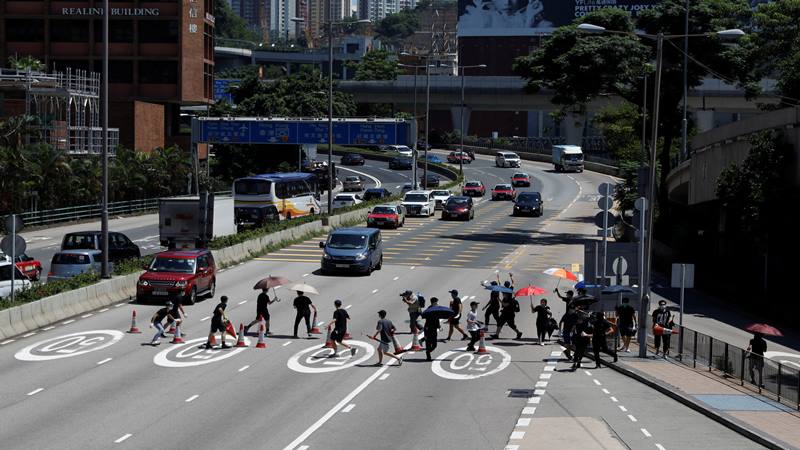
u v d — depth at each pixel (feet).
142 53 363.35
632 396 87.04
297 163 413.39
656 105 114.01
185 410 77.46
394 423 74.13
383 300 140.67
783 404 82.79
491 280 162.50
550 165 508.53
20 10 359.87
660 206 267.80
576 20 250.78
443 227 251.39
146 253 191.31
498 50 654.94
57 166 245.24
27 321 113.39
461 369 98.12
